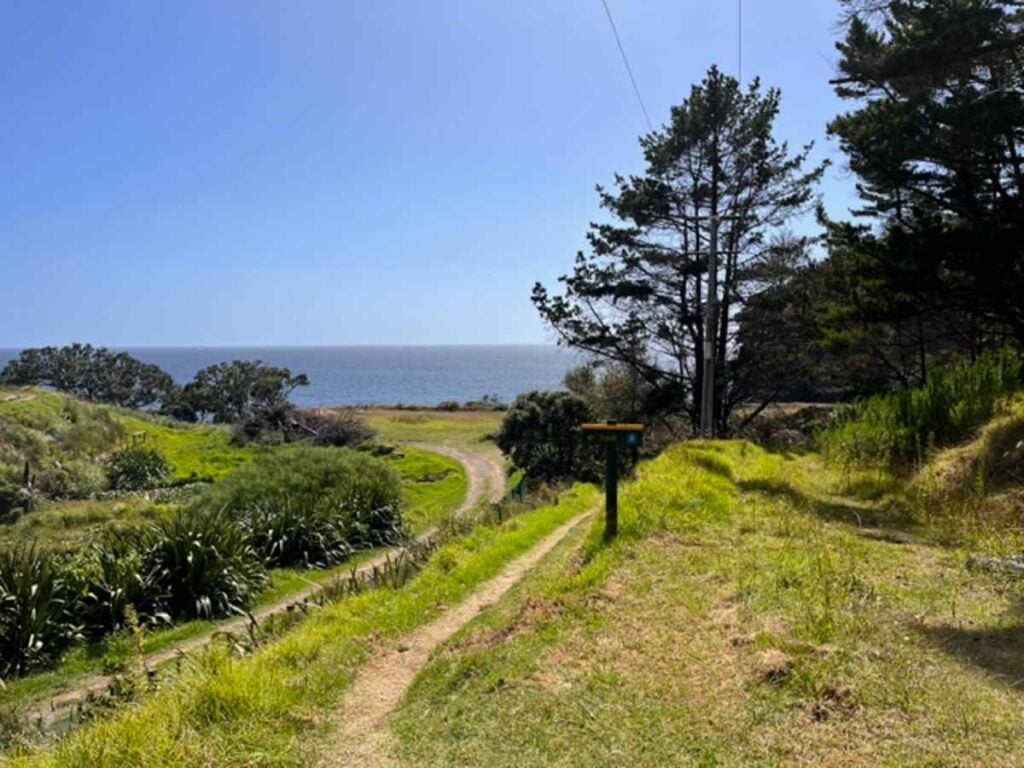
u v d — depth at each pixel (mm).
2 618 9000
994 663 4148
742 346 24000
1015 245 14203
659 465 12562
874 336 21781
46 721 6996
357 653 5520
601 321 24766
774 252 23781
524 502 15281
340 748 3922
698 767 3293
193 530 11789
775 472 12023
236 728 4094
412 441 35281
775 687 3982
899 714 3611
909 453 11523
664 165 23922
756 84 23703
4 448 22062
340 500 15945
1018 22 12641
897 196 16875
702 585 5895
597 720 3799
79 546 13359
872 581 5805
